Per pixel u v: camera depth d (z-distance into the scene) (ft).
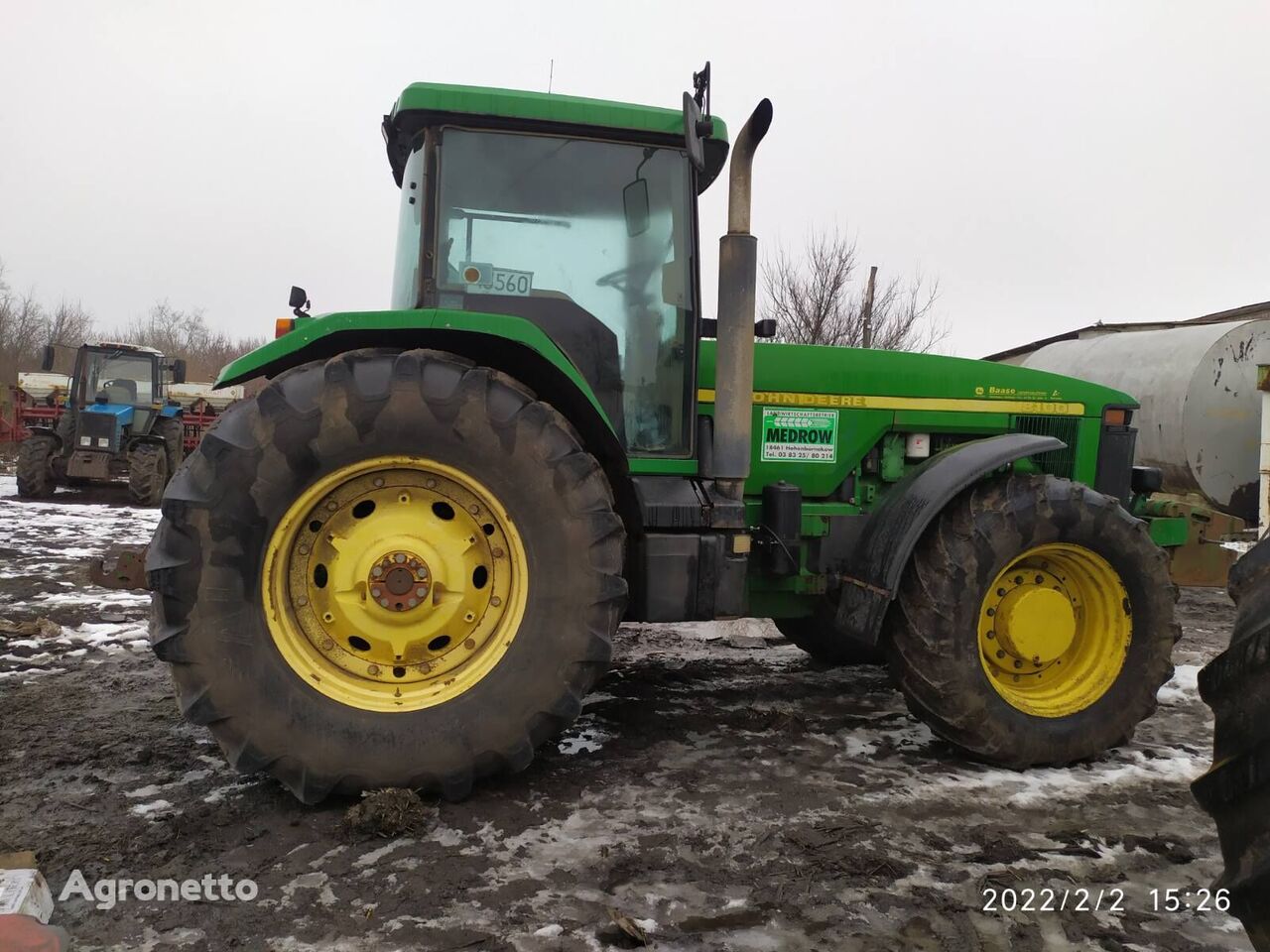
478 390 8.21
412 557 8.28
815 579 11.42
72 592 18.56
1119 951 6.37
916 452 12.21
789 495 10.87
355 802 8.30
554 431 8.39
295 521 8.03
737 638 16.19
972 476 9.81
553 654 8.32
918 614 9.78
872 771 9.71
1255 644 4.47
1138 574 10.28
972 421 12.37
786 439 11.59
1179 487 30.30
